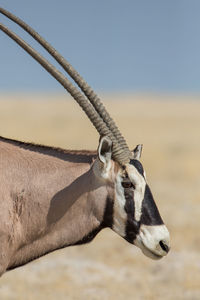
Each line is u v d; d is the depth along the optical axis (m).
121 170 23.05
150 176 74.19
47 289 36.22
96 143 113.94
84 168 23.81
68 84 23.50
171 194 60.44
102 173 23.02
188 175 74.62
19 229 23.53
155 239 22.83
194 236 46.25
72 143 112.75
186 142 113.88
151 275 39.50
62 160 24.19
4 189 23.38
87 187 23.48
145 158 88.19
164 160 86.00
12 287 36.28
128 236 23.25
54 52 23.84
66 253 43.44
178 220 49.94
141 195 22.98
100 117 23.44
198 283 37.66
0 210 23.14
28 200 23.61
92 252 43.75
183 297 35.75
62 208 23.59
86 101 23.34
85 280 37.91
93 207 23.42
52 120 164.00
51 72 23.58
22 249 23.84
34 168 23.88
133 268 40.75
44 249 23.88
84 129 143.50
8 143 24.39
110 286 37.12
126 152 23.25
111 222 23.45
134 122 166.75
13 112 189.38
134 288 37.22
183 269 39.56
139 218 22.95
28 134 126.62
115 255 43.00
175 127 155.50
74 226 23.64
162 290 36.81
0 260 23.03
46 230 23.69
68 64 23.77
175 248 43.84
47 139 118.44
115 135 23.30
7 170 23.61
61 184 23.67
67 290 36.19
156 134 135.12
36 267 39.78
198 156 90.44
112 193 23.20
